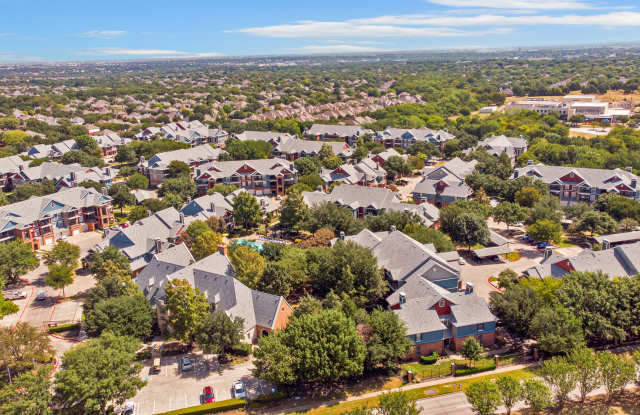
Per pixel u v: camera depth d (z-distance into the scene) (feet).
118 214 517.55
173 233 389.39
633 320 250.98
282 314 269.03
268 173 571.69
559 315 248.93
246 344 255.50
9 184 596.29
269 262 309.83
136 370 210.38
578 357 215.10
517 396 203.62
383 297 305.53
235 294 268.21
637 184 479.00
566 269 308.40
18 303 323.98
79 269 381.40
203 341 241.96
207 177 562.25
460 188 509.35
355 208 463.01
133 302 268.21
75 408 198.29
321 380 229.66
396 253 320.70
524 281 296.92
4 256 338.54
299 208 426.51
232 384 231.91
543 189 508.53
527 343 269.03
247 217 440.86
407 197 564.30
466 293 276.41
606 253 312.29
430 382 232.12
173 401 219.41
